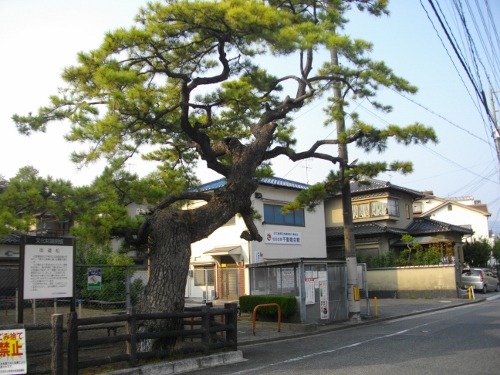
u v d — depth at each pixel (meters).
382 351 9.80
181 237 9.89
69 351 7.27
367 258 30.44
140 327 9.10
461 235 34.75
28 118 9.89
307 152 13.67
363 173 14.84
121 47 9.91
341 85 14.59
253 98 12.66
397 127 13.27
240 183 10.92
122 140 10.47
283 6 13.26
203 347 9.18
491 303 22.52
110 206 9.64
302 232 27.45
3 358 6.68
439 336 11.73
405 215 34.59
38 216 10.11
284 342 12.34
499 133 19.61
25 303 20.03
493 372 7.49
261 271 16.61
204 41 11.18
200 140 11.05
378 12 13.73
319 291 15.70
